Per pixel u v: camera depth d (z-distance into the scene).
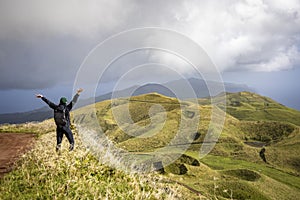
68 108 12.55
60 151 12.10
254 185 45.62
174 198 9.43
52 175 9.05
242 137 109.75
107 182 9.27
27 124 32.03
